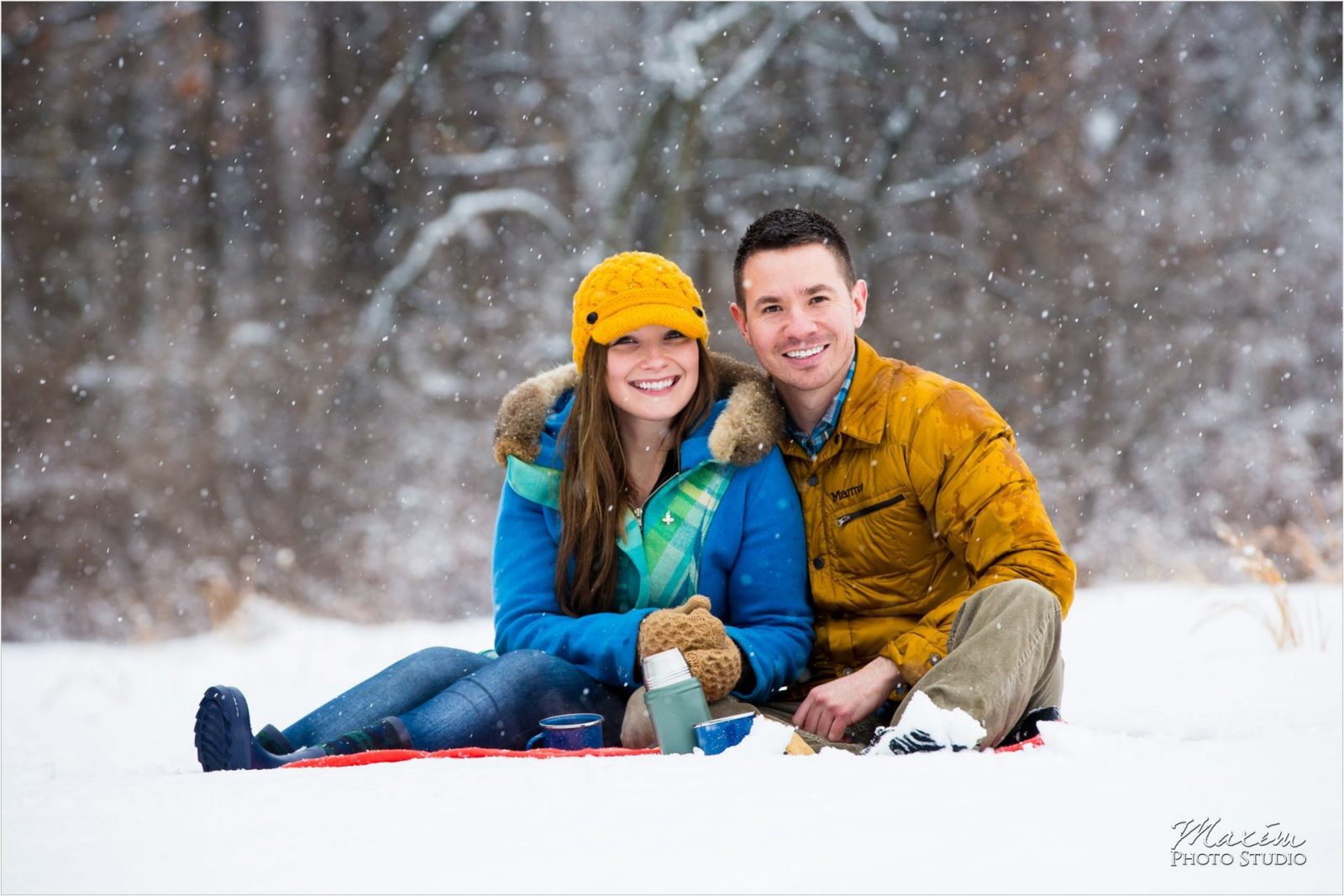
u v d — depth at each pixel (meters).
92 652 27.64
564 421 9.50
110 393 44.38
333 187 48.66
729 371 9.57
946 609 8.29
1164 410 45.09
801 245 9.01
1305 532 37.66
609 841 4.46
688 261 47.81
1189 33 47.22
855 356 9.22
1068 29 47.41
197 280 47.22
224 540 42.12
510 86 49.59
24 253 46.12
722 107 47.50
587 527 9.09
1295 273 46.03
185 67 47.62
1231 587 25.45
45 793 5.82
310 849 4.50
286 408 45.00
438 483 44.59
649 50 48.25
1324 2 46.88
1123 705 11.02
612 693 8.64
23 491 42.50
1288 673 12.54
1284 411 44.19
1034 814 4.71
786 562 9.12
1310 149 46.66
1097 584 38.47
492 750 6.96
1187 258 46.75
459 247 48.84
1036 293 47.38
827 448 9.10
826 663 9.23
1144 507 42.94
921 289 48.28
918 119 47.59
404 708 8.23
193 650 27.36
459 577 42.72
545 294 48.38
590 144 49.53
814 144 48.50
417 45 48.44
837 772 5.45
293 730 8.02
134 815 5.15
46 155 46.75
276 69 48.50
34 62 46.50
